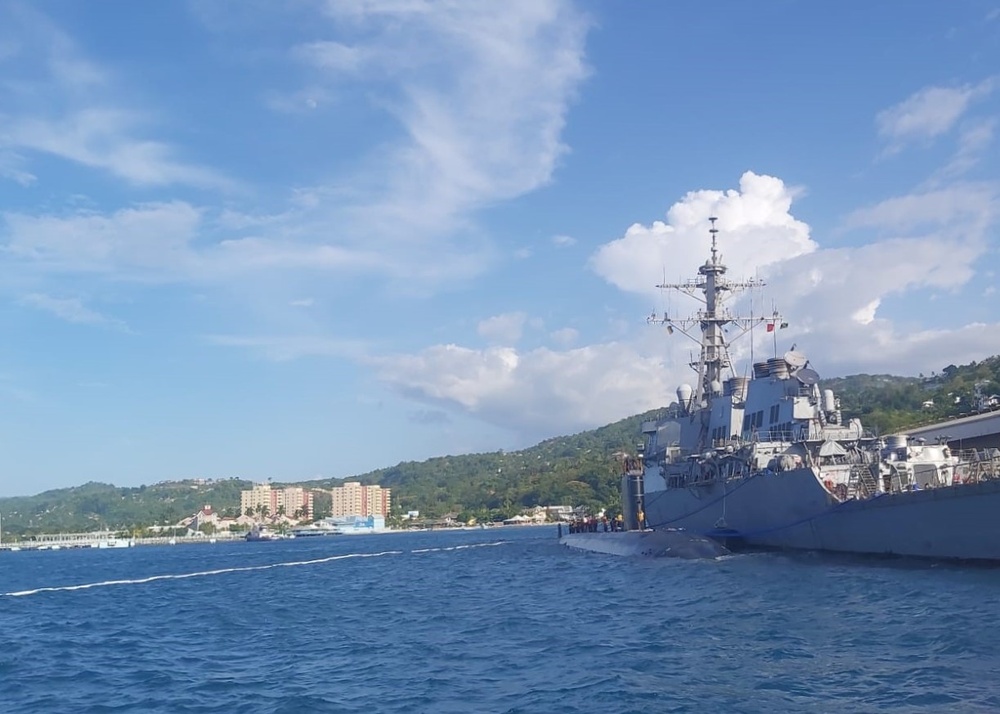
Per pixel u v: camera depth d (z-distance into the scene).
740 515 57.81
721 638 30.45
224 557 121.81
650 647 29.80
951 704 20.80
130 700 26.78
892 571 42.91
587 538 81.94
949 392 123.56
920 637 27.92
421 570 72.19
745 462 57.53
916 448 51.25
